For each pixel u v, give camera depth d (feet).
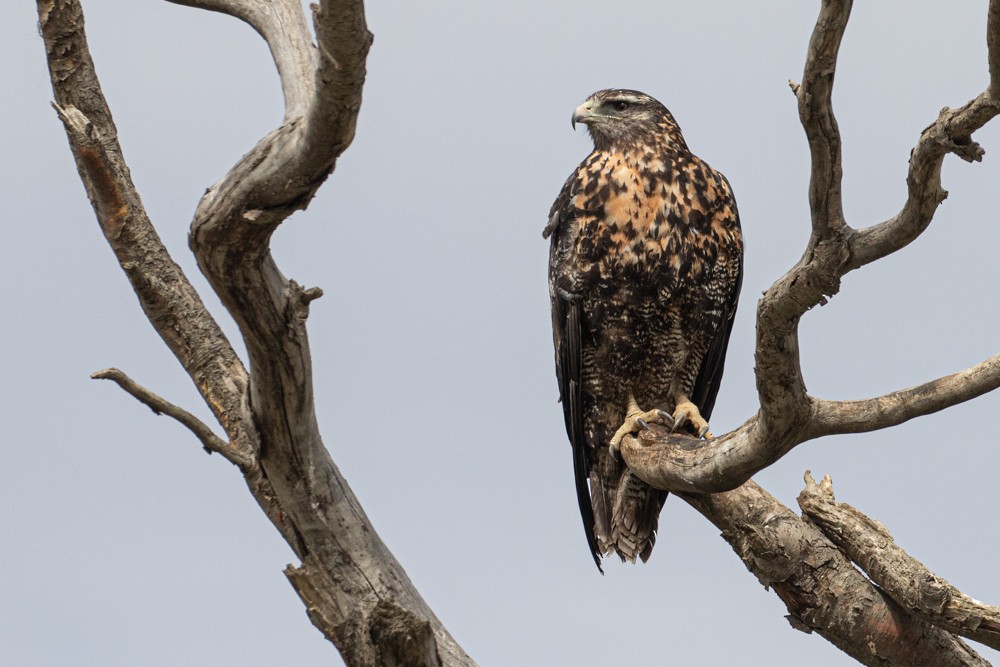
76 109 35.65
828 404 30.25
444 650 36.22
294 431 34.40
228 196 29.12
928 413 30.94
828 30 22.94
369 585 36.06
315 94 26.71
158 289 37.88
